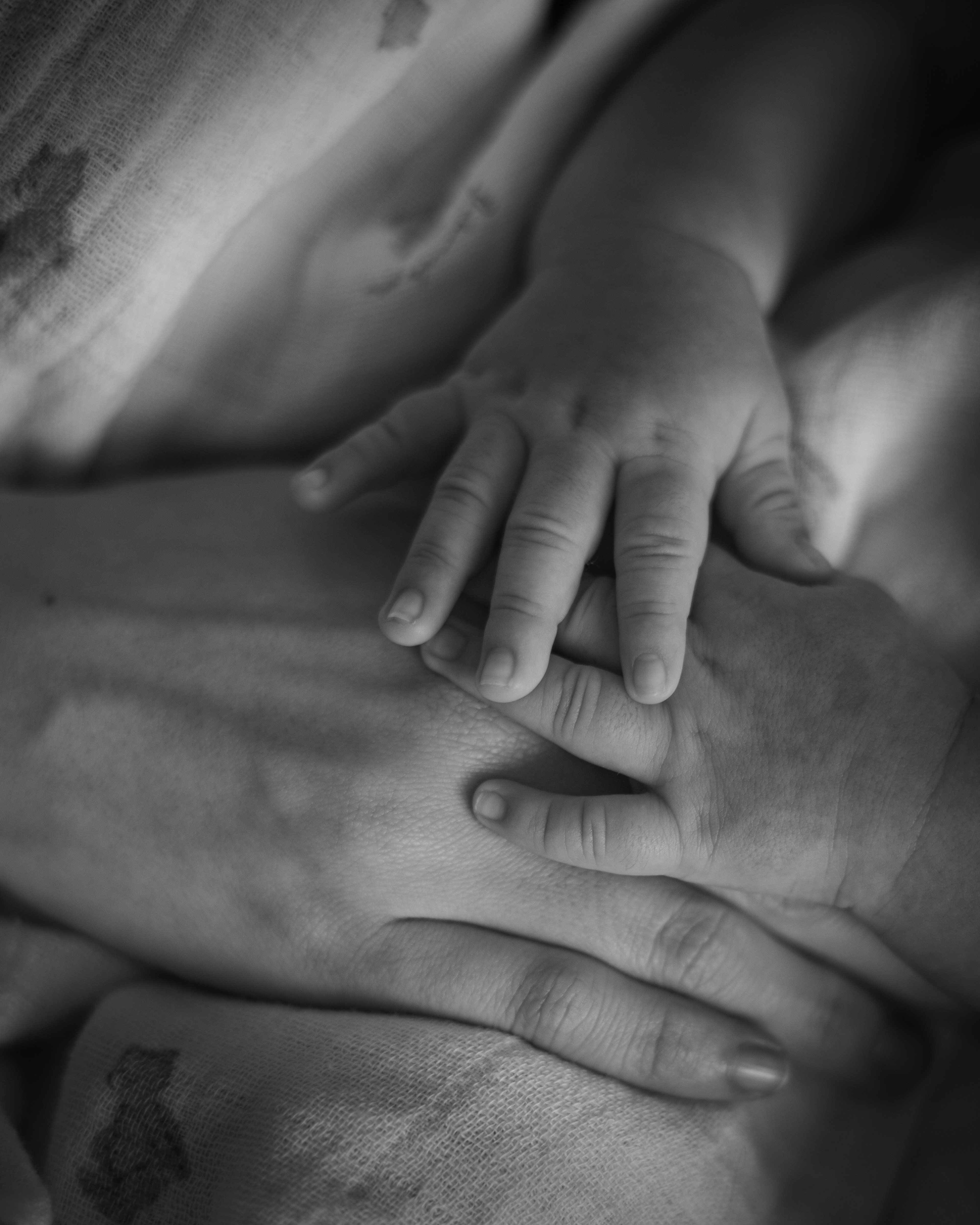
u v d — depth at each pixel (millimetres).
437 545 312
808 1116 329
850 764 301
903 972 329
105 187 335
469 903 317
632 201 352
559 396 325
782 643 309
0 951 333
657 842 304
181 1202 301
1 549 353
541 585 305
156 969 341
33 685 338
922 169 395
